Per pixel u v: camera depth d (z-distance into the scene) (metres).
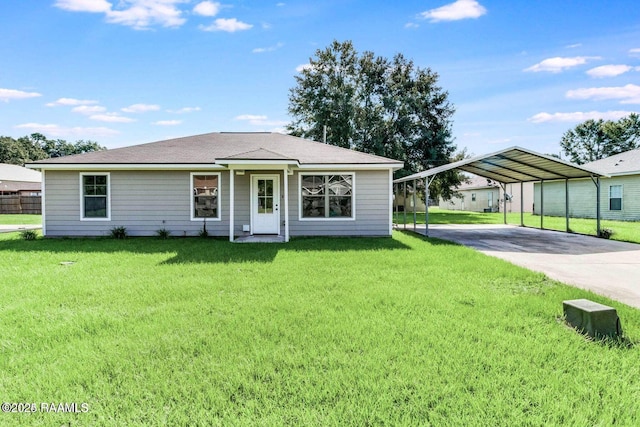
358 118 28.52
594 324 3.68
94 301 4.96
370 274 6.64
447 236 13.61
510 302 4.85
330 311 4.45
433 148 29.16
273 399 2.57
